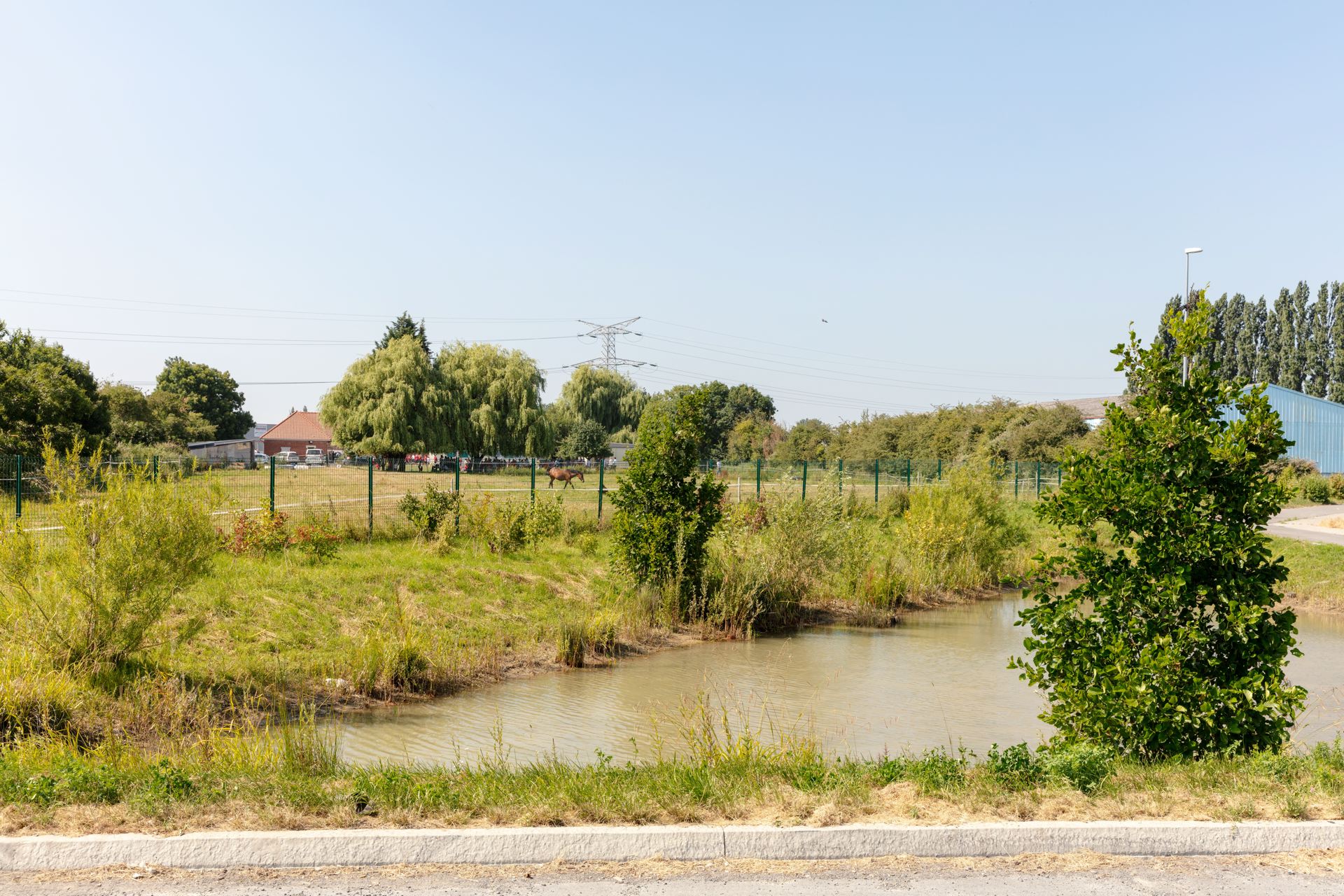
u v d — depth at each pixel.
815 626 17.09
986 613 18.98
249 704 10.05
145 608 9.88
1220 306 78.88
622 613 15.66
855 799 5.49
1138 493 7.04
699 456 17.33
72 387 35.12
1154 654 6.83
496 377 62.28
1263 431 7.16
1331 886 4.60
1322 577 21.45
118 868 4.61
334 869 4.67
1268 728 6.79
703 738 7.93
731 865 4.78
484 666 12.76
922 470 38.16
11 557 9.57
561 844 4.82
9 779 5.54
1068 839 5.02
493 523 19.31
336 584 14.56
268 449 100.75
